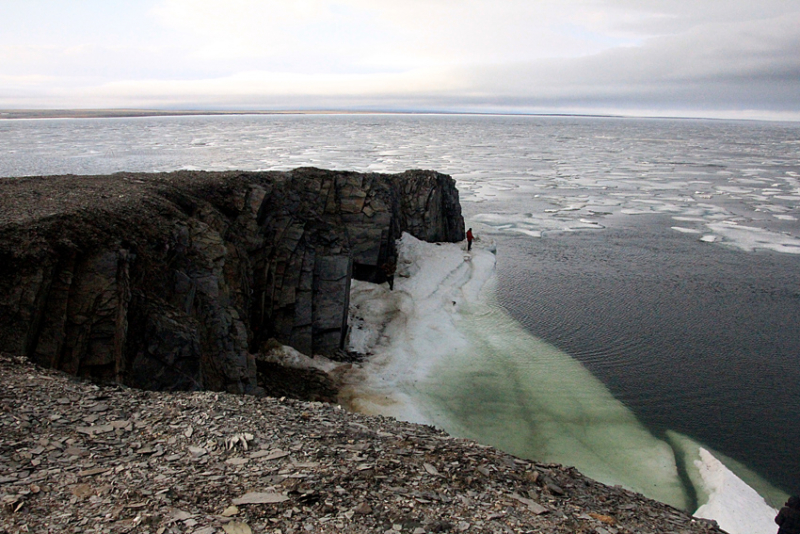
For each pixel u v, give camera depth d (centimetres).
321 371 2073
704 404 2052
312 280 2347
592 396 2083
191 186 2205
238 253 2055
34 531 660
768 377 2262
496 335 2625
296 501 789
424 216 4025
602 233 5003
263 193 2372
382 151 12725
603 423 1908
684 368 2331
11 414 933
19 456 823
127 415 1034
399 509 810
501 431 1825
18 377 1073
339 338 2269
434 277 3306
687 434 1856
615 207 6372
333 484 858
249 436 999
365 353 2320
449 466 1020
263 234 2334
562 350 2484
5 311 1198
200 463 884
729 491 1544
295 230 2436
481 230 5091
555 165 10881
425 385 2089
